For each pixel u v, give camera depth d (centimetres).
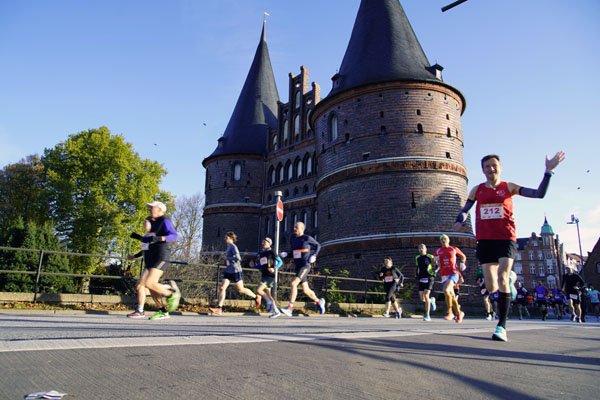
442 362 350
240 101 5544
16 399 209
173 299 831
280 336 504
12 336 435
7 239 1884
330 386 256
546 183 519
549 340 592
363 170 3077
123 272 3597
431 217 2908
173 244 5581
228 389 243
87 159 3797
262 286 1093
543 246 10069
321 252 3278
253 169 5066
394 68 3206
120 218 3722
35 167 4659
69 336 445
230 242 1158
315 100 4684
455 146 3155
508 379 290
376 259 2914
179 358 329
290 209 4662
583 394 254
